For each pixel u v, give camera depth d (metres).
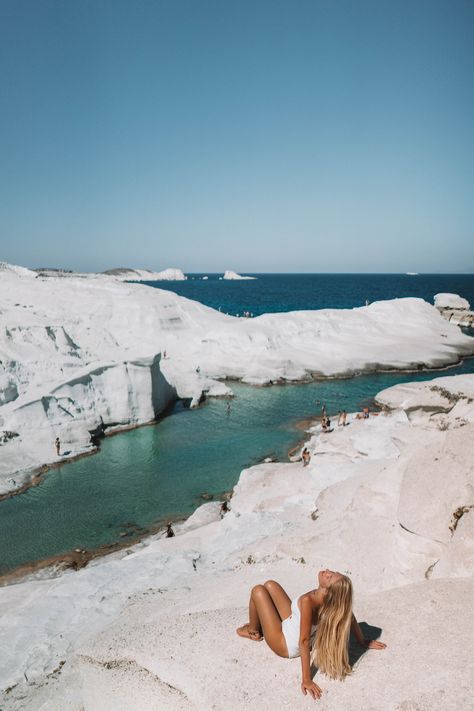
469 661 3.99
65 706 7.91
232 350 48.47
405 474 9.01
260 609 4.65
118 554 18.22
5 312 37.62
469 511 7.30
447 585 5.28
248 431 32.47
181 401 38.78
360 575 9.76
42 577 17.14
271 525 15.88
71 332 40.38
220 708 4.10
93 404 31.53
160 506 22.38
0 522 20.89
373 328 59.66
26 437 27.55
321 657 4.12
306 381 45.38
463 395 14.23
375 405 38.16
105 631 10.07
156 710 4.77
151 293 57.09
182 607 10.11
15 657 10.24
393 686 3.90
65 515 21.48
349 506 12.10
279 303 129.12
